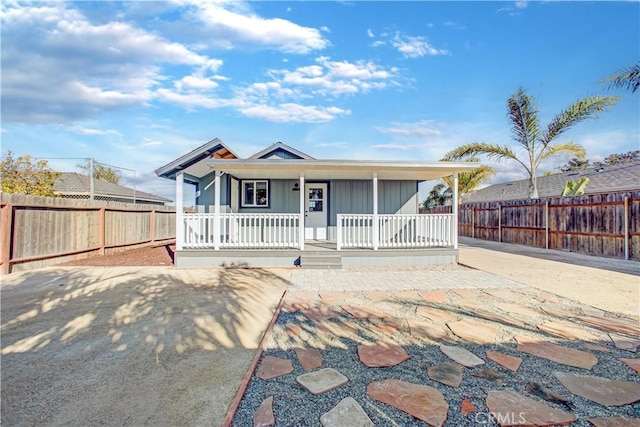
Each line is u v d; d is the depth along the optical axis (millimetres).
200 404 2635
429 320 4594
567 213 11438
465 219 18656
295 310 5113
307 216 11672
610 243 9781
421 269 8586
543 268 8438
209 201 11500
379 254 9172
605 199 9938
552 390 2789
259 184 11562
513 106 13703
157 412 2527
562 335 3996
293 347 3736
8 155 12508
